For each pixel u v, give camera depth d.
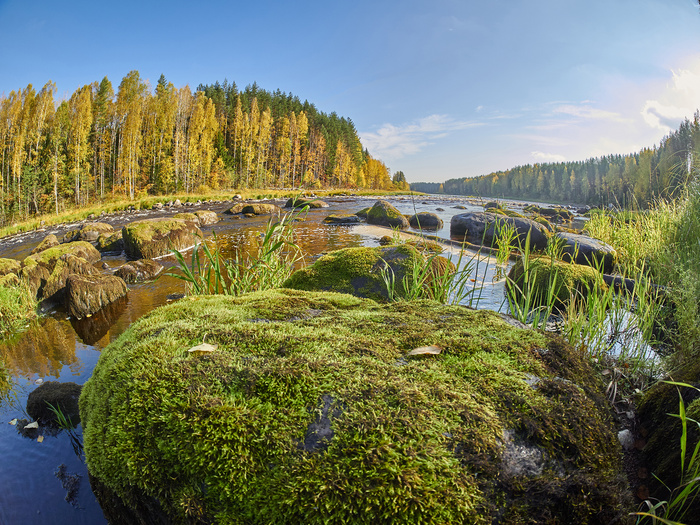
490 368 1.73
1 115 38.56
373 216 16.69
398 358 1.80
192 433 1.37
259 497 1.25
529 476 1.31
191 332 1.95
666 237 4.92
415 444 1.26
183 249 11.16
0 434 2.93
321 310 2.56
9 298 5.78
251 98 70.25
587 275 4.62
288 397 1.45
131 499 1.54
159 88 53.59
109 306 6.25
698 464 1.42
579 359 2.02
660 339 3.36
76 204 36.94
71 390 3.30
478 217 11.18
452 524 1.14
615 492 1.37
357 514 1.15
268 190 49.94
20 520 2.14
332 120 81.69
